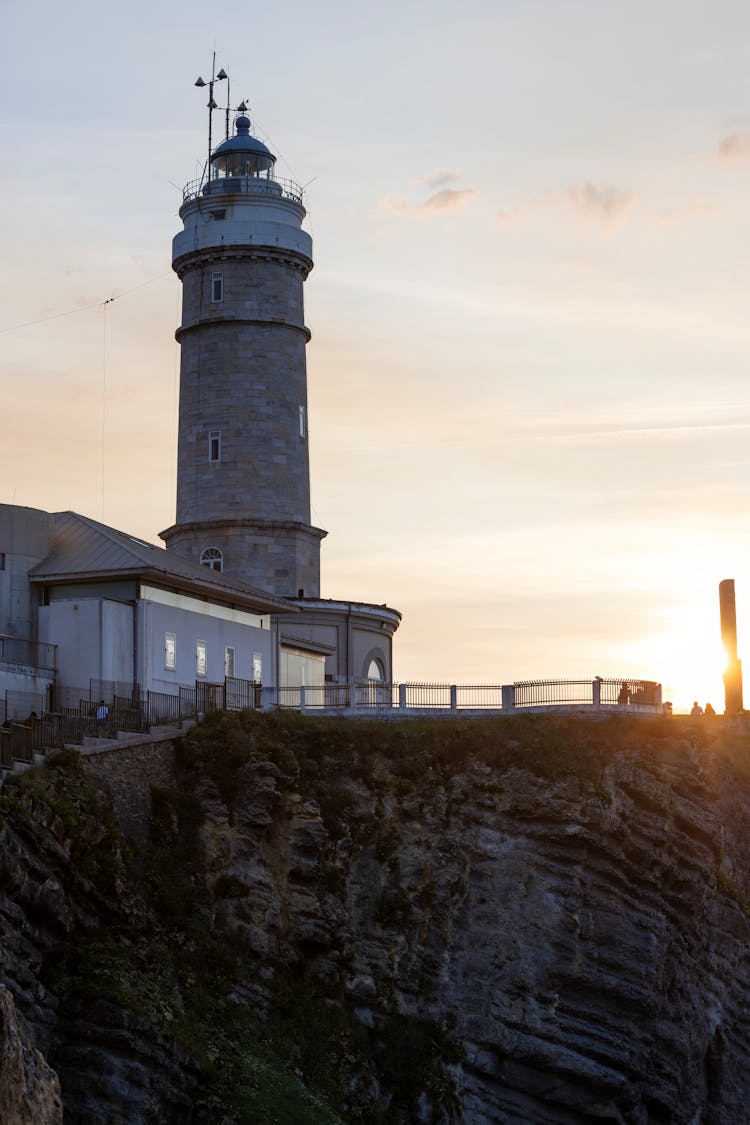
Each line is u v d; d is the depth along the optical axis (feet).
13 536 247.91
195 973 208.54
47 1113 147.84
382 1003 226.79
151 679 247.09
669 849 249.55
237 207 337.52
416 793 240.94
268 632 285.84
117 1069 181.37
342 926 229.66
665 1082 243.40
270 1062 203.51
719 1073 257.55
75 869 193.88
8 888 180.45
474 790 242.78
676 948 247.70
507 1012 232.73
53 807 194.59
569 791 242.78
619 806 244.83
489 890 238.27
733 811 275.18
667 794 251.39
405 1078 222.28
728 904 262.47
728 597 318.45
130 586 247.29
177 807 225.15
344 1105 211.82
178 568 259.80
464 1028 231.09
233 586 271.08
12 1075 142.31
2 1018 142.82
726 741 286.25
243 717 241.55
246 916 220.84
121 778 218.79
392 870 235.61
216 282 337.11
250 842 227.20
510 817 241.55
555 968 235.61
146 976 197.16
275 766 232.32
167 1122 184.65
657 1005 240.94
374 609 334.44
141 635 245.65
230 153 345.92
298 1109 194.70
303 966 224.53
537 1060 232.12
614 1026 236.84
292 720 245.24
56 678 239.71
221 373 334.24
